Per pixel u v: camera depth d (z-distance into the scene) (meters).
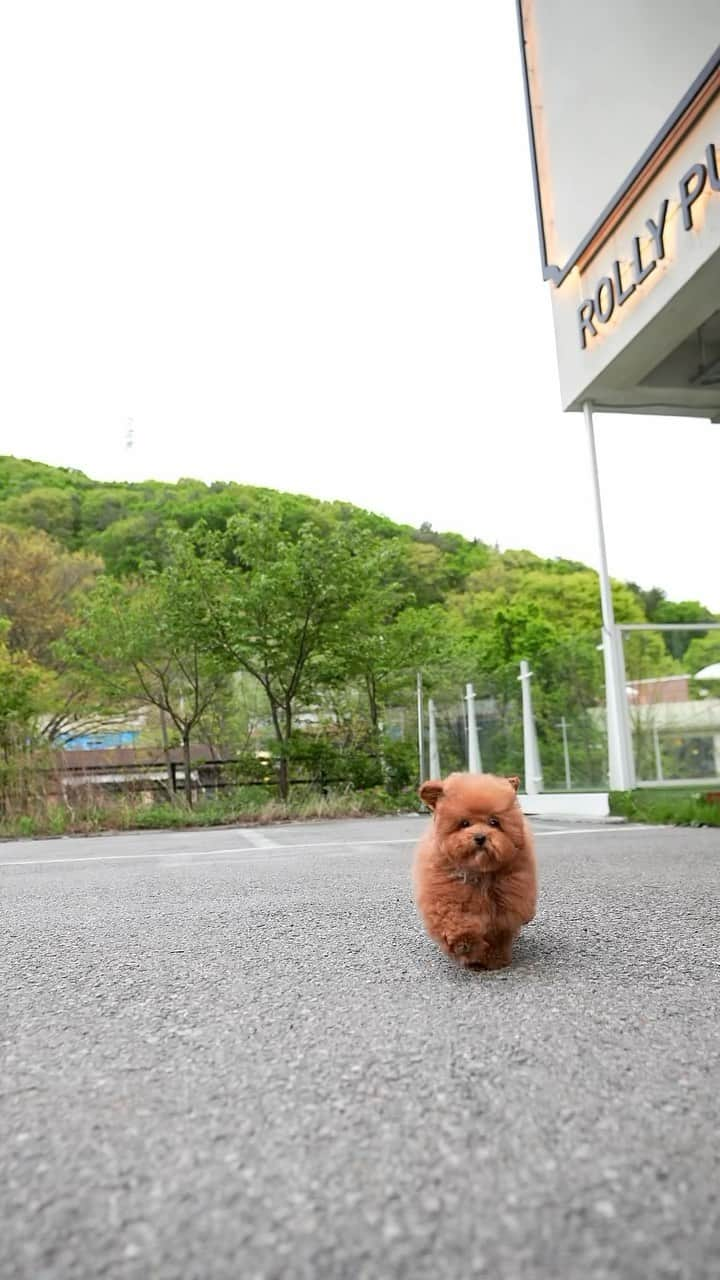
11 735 16.09
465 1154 1.60
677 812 9.82
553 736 12.41
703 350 10.59
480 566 43.59
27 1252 1.32
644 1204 1.41
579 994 2.70
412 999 2.71
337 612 17.61
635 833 8.80
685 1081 1.94
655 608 40.84
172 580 17.28
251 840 10.53
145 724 22.34
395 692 18.78
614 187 9.63
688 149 8.28
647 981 2.85
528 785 12.94
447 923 2.99
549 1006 2.57
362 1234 1.34
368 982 2.95
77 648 19.83
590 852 6.99
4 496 40.28
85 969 3.33
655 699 10.95
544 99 11.09
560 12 10.59
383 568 18.22
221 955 3.51
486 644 32.78
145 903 5.11
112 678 18.34
